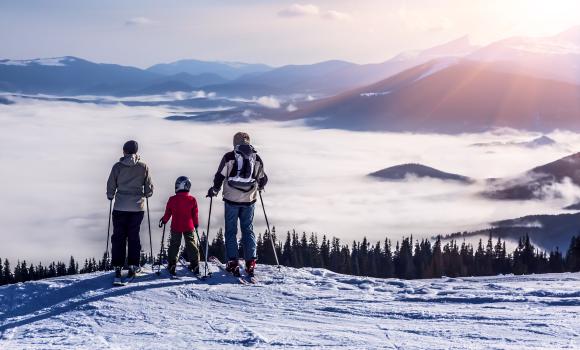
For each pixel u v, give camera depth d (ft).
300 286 27.48
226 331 19.47
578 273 33.63
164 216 31.50
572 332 16.79
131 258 29.81
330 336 18.13
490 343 16.11
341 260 324.80
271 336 18.42
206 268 30.14
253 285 27.89
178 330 19.95
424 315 20.53
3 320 24.26
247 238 30.27
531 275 33.58
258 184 30.73
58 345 18.42
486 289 25.41
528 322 18.31
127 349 17.51
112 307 23.94
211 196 30.48
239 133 31.09
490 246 317.01
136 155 30.55
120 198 30.09
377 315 21.22
